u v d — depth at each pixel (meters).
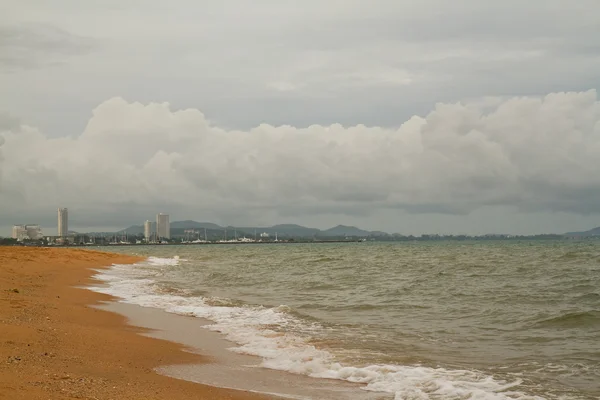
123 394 9.34
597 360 13.67
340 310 23.36
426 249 130.50
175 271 50.34
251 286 34.59
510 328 18.64
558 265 52.59
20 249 68.81
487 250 111.69
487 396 10.67
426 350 15.05
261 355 14.22
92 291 29.14
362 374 12.28
